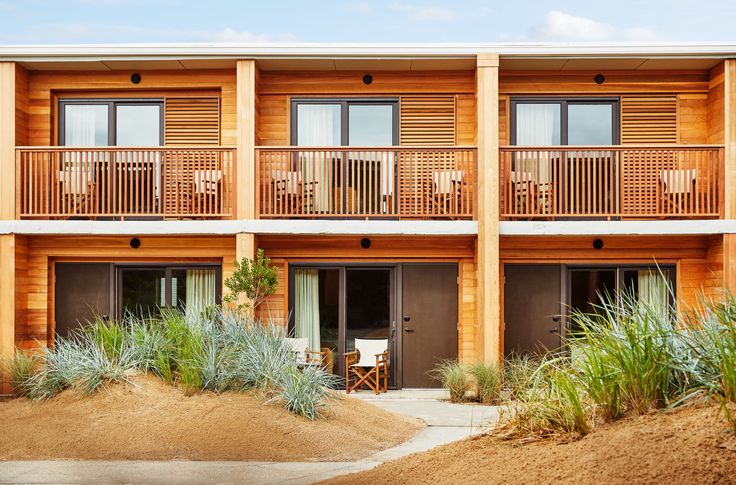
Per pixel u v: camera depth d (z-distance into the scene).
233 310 10.41
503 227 11.40
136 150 11.57
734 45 11.41
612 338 5.08
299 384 7.88
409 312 12.27
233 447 6.85
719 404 4.46
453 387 10.65
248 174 11.59
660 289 12.25
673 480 3.71
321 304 12.31
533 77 12.58
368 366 11.79
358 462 6.64
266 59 11.77
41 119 12.50
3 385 10.81
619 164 11.61
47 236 12.21
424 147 11.54
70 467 6.38
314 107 12.67
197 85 12.55
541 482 4.05
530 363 10.02
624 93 12.55
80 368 8.22
